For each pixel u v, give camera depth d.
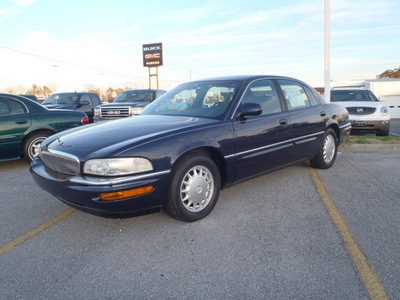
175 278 2.37
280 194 4.15
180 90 4.51
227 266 2.51
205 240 2.94
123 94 11.70
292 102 4.57
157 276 2.40
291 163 4.50
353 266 2.46
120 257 2.68
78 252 2.78
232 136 3.52
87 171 2.79
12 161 6.84
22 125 5.93
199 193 3.29
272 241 2.89
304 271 2.41
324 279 2.31
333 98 10.58
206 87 4.23
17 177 5.33
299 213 3.52
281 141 4.16
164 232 3.11
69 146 3.06
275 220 3.35
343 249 2.72
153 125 3.41
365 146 7.10
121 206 2.78
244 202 3.88
